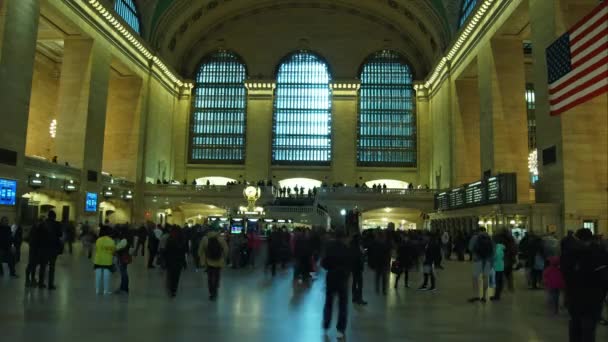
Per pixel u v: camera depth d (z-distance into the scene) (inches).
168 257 420.5
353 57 1937.7
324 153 1926.7
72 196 1210.6
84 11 1211.2
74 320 307.7
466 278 617.0
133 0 1508.4
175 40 1788.9
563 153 832.3
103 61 1326.3
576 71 565.9
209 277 410.6
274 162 1918.1
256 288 486.0
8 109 945.5
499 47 1194.0
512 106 1181.1
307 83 1947.6
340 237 289.4
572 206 822.5
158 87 1724.9
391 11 1801.2
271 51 1943.9
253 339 270.1
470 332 301.7
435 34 1644.9
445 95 1610.5
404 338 281.6
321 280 564.1
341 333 276.7
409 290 497.0
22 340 255.0
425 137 1898.4
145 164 1620.3
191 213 1736.0
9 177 944.9
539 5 923.4
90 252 757.9
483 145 1240.2
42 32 1227.9
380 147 1927.9
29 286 438.6
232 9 1862.7
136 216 1562.5
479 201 1085.1
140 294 425.4
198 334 279.0
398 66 1934.1
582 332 225.8
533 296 465.7
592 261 222.5
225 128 1941.4
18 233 618.5
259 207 1331.2
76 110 1254.3
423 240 694.5
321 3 1903.3
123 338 264.8
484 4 1167.6
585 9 863.7
